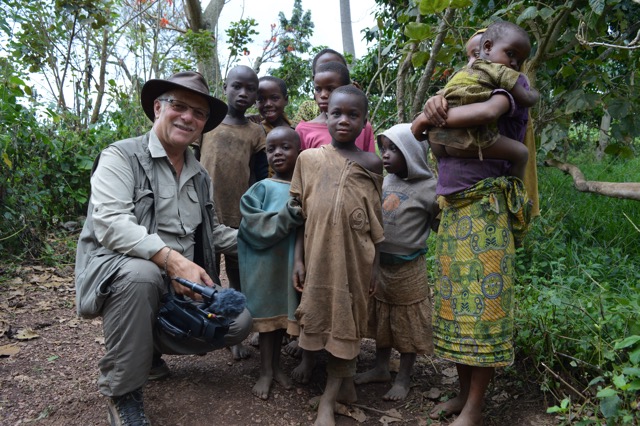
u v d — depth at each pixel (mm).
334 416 2631
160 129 2588
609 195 4445
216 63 10008
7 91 4914
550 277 3916
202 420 2541
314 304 2480
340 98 2518
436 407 2658
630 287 3277
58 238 5883
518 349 2961
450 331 2438
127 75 8812
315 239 2488
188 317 2383
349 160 2549
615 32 5176
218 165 3436
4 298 4113
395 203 2900
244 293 2787
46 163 5887
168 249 2398
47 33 7246
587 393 2498
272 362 2885
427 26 3916
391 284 2879
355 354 2480
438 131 2379
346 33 10938
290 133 2861
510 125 2375
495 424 2551
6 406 2627
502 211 2391
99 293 2285
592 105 4543
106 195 2439
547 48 4254
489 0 4777
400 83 4891
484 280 2357
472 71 2297
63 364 3105
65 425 2486
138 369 2314
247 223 2711
